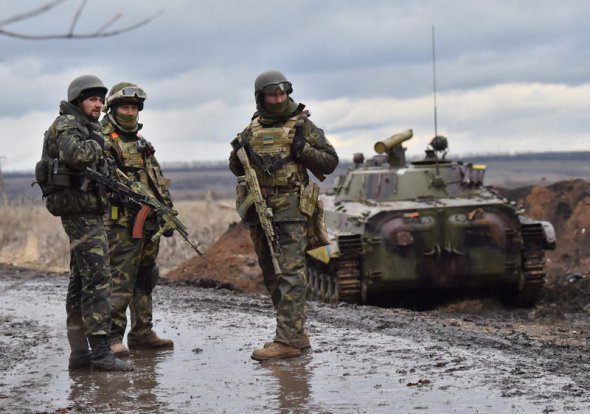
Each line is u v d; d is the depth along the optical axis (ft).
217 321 45.14
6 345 38.55
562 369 32.09
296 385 29.89
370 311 50.78
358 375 31.27
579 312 67.46
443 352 35.50
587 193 117.91
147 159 35.29
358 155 87.76
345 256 70.79
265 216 33.76
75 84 31.40
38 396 28.89
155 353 36.37
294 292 34.30
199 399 28.25
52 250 97.81
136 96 34.53
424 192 76.59
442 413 25.96
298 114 34.65
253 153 34.27
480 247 70.85
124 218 34.37
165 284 71.31
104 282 31.91
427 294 76.48
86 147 30.45
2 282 64.85
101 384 30.50
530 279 73.36
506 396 27.84
